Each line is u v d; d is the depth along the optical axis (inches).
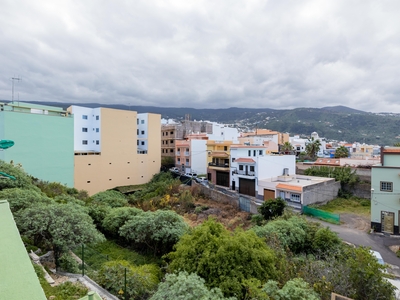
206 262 359.3
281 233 564.1
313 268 394.3
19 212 424.5
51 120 1202.6
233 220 909.2
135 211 664.4
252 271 354.3
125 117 1692.9
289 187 1011.9
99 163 1555.1
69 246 383.9
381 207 777.6
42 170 1169.4
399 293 361.1
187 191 1248.2
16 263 152.9
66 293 308.2
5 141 266.2
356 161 1533.0
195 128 2353.6
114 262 407.8
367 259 335.0
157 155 1902.1
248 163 1212.5
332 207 1040.8
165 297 271.7
